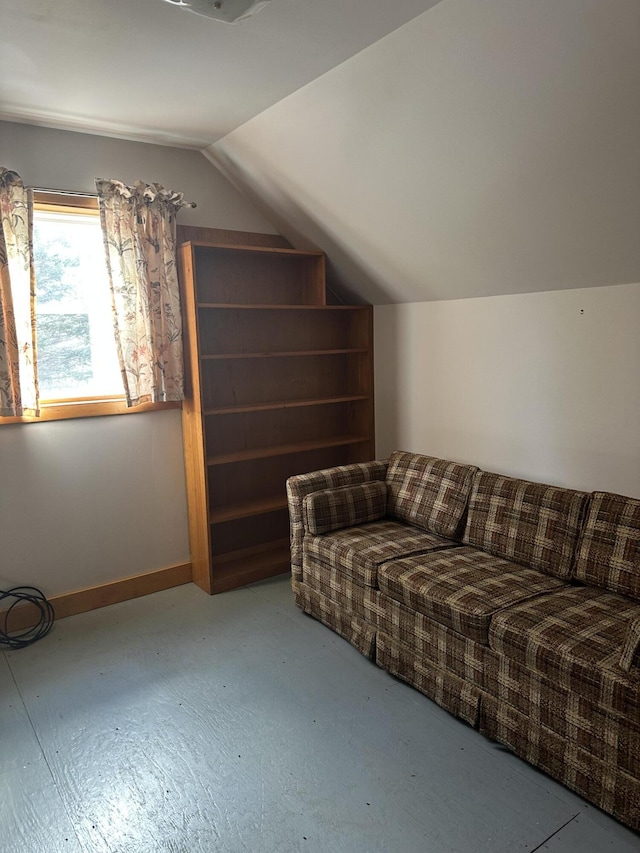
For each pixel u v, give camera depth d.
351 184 2.82
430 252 2.96
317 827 1.73
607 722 1.69
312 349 3.87
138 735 2.13
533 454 2.90
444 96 2.10
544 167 2.13
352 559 2.61
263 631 2.85
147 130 2.92
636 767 1.63
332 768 1.96
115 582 3.17
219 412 3.22
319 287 3.55
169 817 1.78
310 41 2.04
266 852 1.65
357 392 3.96
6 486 2.82
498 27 1.78
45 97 2.50
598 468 2.62
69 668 2.56
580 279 2.55
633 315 2.41
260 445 3.71
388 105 2.27
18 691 2.40
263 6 1.53
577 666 1.74
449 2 1.80
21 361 2.75
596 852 1.63
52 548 2.98
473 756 2.01
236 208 3.47
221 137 3.06
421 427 3.54
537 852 1.63
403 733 2.12
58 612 3.01
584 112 1.87
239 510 3.40
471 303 3.11
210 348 3.45
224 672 2.51
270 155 2.97
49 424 2.90
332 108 2.45
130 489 3.19
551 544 2.38
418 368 3.50
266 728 2.16
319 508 2.87
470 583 2.27
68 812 1.80
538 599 2.14
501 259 2.71
